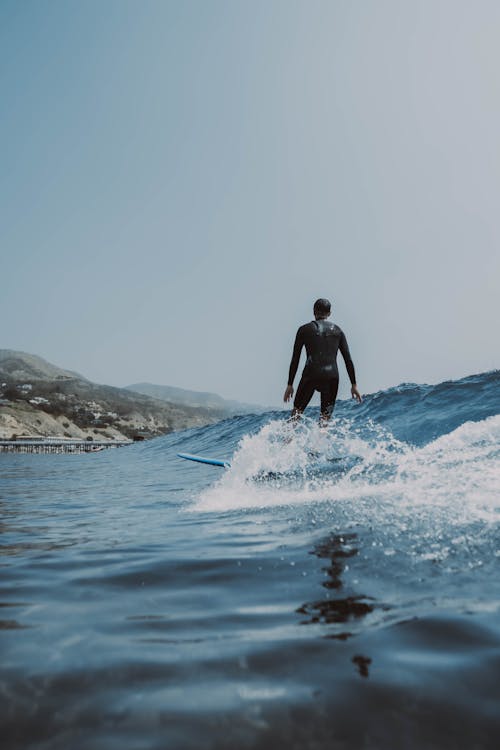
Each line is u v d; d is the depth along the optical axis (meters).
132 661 1.38
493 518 2.82
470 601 1.71
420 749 0.98
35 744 1.02
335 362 7.34
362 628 1.54
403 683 1.21
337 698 1.16
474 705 1.11
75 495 5.91
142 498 5.22
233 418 17.09
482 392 8.85
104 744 1.02
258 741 1.02
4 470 12.66
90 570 2.38
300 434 7.06
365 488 4.26
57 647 1.48
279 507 3.84
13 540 3.25
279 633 1.54
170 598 1.92
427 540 2.49
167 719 1.10
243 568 2.27
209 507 4.21
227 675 1.29
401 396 10.26
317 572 2.14
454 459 4.89
